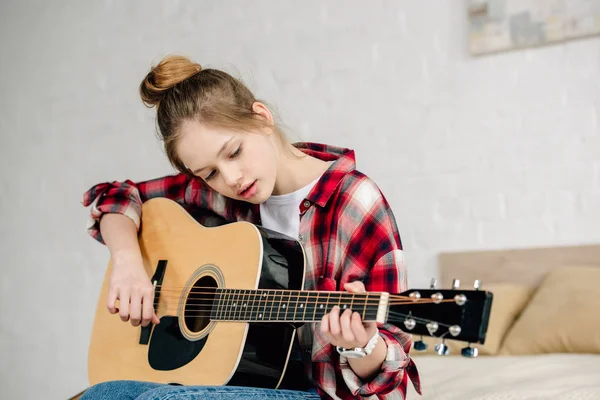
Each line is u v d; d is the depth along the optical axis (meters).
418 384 1.29
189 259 1.49
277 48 3.52
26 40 4.08
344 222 1.31
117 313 1.59
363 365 1.17
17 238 3.98
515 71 3.08
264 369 1.27
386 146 3.28
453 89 3.18
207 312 1.38
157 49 3.78
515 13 3.06
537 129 3.03
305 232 1.35
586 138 2.95
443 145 3.18
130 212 1.62
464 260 3.08
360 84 3.35
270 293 1.26
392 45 3.30
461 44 3.17
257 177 1.29
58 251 3.88
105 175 3.82
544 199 3.00
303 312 1.20
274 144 1.38
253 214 1.49
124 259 1.51
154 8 3.80
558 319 2.62
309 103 3.44
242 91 1.37
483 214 3.10
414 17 3.27
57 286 3.86
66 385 3.79
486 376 2.04
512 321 2.83
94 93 3.89
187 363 1.37
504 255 3.02
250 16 3.59
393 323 1.06
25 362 3.90
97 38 3.91
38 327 3.88
